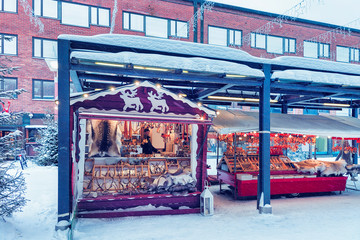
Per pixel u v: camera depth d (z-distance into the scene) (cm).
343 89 911
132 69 674
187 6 2234
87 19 2041
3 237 494
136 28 2128
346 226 639
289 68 842
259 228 623
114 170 746
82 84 970
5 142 575
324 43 2697
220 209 791
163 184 732
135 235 570
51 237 531
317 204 857
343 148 1193
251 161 1023
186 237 564
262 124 765
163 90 751
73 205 619
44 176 1232
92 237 554
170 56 682
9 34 1895
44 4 1964
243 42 2389
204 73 721
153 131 1027
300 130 923
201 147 781
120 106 726
